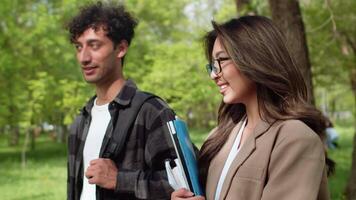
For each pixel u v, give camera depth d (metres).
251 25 1.96
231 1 14.93
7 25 15.84
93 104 2.54
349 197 7.32
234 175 1.93
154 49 14.11
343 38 13.02
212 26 2.04
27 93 15.64
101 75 2.43
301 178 1.77
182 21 17.50
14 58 15.84
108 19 2.42
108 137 2.38
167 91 10.21
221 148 2.16
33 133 21.94
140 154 2.36
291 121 1.87
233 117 2.20
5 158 18.81
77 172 2.48
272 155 1.84
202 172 2.18
